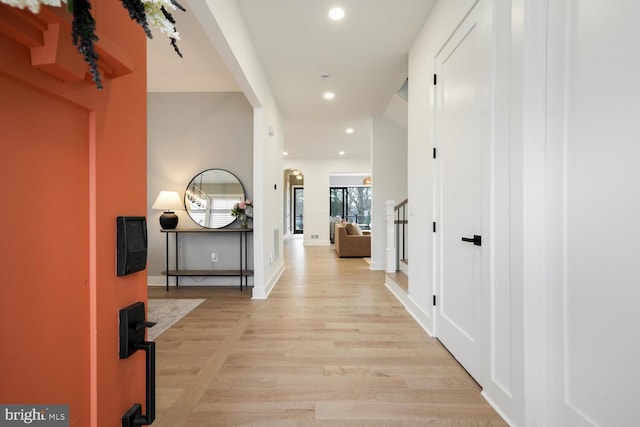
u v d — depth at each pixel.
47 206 0.50
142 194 0.74
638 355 1.01
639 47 1.00
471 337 1.97
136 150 0.72
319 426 1.54
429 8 2.69
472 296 1.95
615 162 1.09
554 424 1.35
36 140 0.48
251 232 4.48
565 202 1.30
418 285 2.98
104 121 0.62
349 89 4.43
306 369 2.07
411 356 2.25
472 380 1.93
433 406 1.69
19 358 0.46
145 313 0.75
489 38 1.71
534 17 1.40
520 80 1.44
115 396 0.65
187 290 4.23
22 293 0.46
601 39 1.13
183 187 4.48
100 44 0.52
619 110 1.07
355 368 2.08
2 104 0.43
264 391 1.82
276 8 2.69
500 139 1.62
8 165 0.44
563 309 1.31
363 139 7.44
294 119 5.88
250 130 4.46
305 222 10.00
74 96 0.54
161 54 3.40
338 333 2.68
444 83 2.41
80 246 0.57
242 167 4.46
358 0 2.60
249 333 2.69
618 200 1.08
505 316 1.58
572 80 1.26
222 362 2.17
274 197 4.75
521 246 1.44
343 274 5.34
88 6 0.42
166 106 4.47
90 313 0.59
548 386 1.38
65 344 0.54
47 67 0.46
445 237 2.38
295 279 4.93
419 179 2.95
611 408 1.10
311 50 3.38
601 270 1.14
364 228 13.11
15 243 0.45
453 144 2.24
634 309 1.03
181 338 2.59
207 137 4.48
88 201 0.59
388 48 3.33
